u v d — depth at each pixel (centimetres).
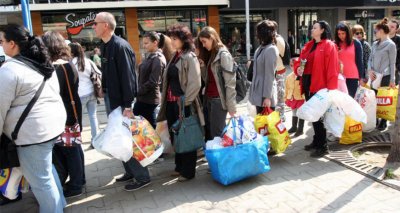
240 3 1700
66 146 383
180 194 393
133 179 437
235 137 397
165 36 509
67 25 1595
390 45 560
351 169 429
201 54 430
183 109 404
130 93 387
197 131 407
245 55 1928
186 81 395
